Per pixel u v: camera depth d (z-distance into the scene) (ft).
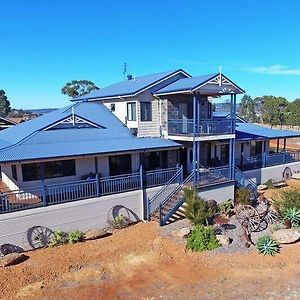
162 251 55.77
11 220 55.36
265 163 100.27
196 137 75.41
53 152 61.98
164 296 43.75
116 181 68.44
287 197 68.59
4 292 44.68
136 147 71.31
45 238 58.59
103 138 76.18
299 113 274.16
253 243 57.06
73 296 43.98
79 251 56.18
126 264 52.19
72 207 61.26
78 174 71.61
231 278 47.70
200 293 44.24
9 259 51.21
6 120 110.52
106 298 43.52
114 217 66.49
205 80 74.69
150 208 69.97
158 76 95.04
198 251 55.01
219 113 123.03
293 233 57.41
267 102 310.04
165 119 84.79
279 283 46.19
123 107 88.94
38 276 48.60
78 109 91.66
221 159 100.48
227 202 75.10
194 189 69.72
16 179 65.82
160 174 73.92
